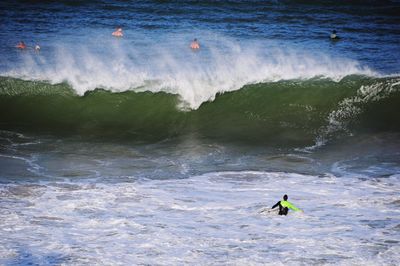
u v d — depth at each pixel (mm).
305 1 157250
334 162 70000
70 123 81438
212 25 132875
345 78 90812
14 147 71875
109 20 134625
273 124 82125
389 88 87562
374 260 46219
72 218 53094
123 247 47906
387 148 74875
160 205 56531
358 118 83562
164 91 87312
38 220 52438
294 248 48125
